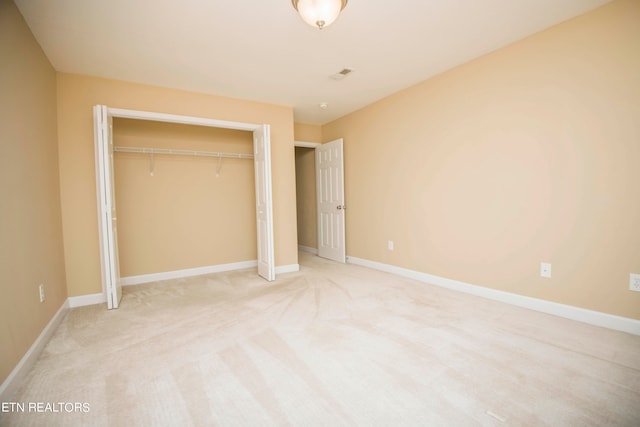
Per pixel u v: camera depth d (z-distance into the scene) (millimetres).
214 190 4121
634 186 1991
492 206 2758
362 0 1920
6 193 1634
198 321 2418
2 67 1654
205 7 1948
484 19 2176
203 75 3020
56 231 2592
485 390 1481
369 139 4148
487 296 2838
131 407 1412
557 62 2289
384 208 3969
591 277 2197
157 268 3752
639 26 1933
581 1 2004
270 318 2445
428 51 2643
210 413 1360
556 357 1762
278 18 2090
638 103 1956
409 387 1518
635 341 1926
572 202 2264
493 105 2697
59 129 2809
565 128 2273
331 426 1271
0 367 1455
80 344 2057
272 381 1590
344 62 2809
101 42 2348
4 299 1542
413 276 3602
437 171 3240
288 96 3705
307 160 5574
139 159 3625
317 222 5227
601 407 1347
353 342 1999
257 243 4070
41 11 1935
